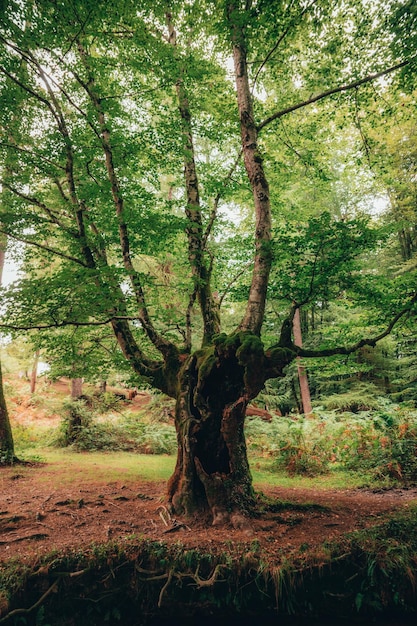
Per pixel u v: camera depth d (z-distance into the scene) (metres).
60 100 7.39
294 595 3.96
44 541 4.43
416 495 6.69
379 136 11.48
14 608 3.65
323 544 4.29
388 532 4.62
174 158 7.54
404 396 15.09
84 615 3.89
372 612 3.99
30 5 4.96
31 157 6.57
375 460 8.57
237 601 3.97
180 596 4.03
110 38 6.09
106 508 5.57
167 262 8.95
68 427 12.95
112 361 7.11
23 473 7.91
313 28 6.41
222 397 5.37
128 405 18.23
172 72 6.13
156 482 7.33
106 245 7.23
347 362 7.11
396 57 5.87
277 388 19.05
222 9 6.08
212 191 7.79
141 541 4.36
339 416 11.02
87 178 7.36
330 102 7.58
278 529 4.83
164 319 6.82
